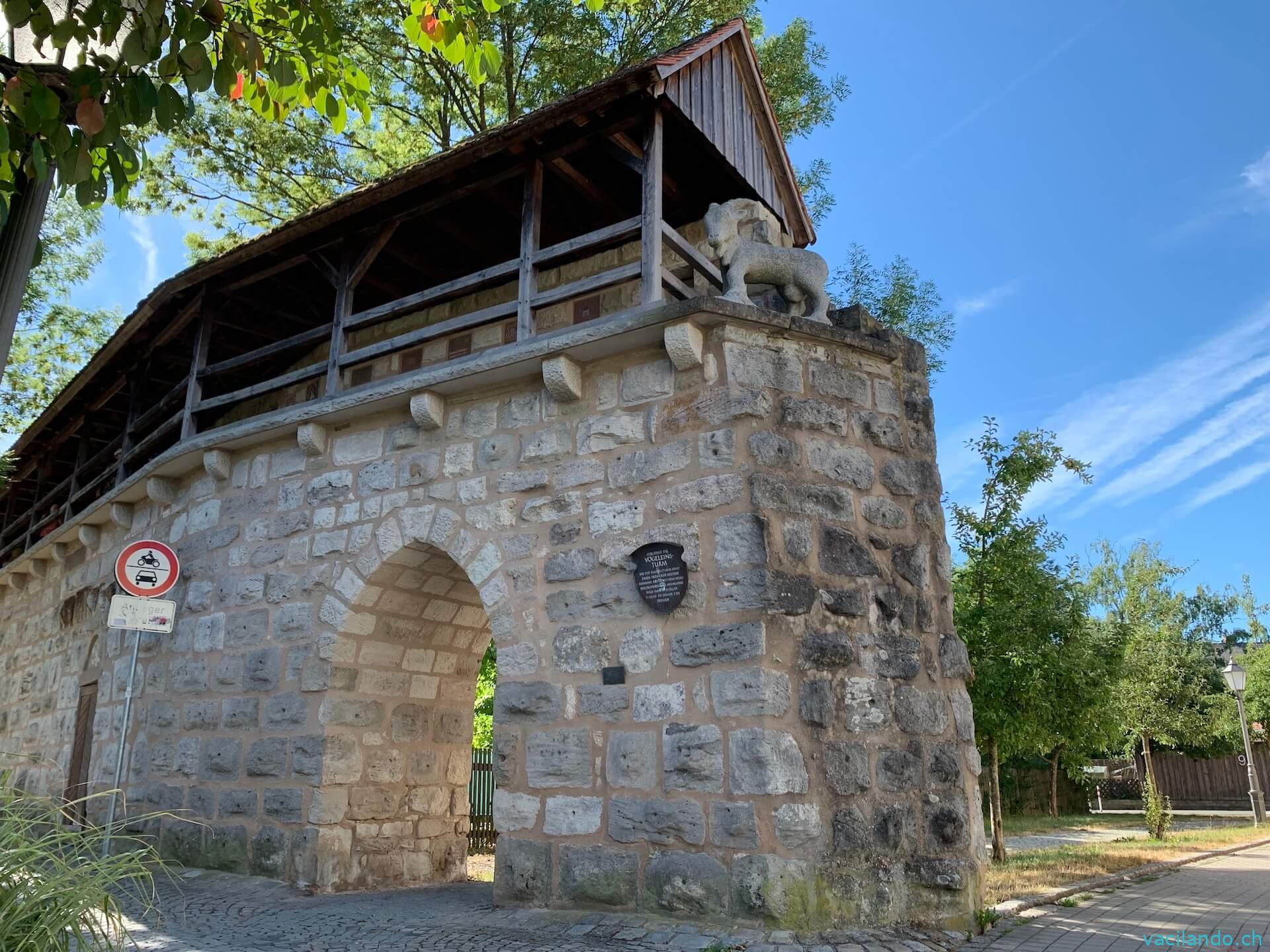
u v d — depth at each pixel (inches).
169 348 421.7
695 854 215.3
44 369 738.8
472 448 283.0
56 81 153.3
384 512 295.3
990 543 398.6
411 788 311.4
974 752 254.4
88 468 490.6
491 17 496.4
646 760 227.9
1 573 561.3
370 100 536.4
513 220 339.9
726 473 236.8
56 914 111.1
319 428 314.7
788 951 191.6
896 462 265.7
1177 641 780.6
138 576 274.1
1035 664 377.7
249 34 165.9
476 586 268.7
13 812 119.6
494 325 337.4
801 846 209.6
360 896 271.9
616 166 312.0
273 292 382.3
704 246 320.5
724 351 245.8
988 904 243.9
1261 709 1001.5
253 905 253.4
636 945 200.1
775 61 535.5
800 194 352.5
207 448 341.4
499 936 209.3
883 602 246.2
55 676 464.8
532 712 248.1
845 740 225.1
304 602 305.6
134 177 172.1
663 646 233.5
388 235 317.1
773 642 221.9
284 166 565.3
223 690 318.3
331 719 289.6
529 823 240.8
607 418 259.6
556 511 261.3
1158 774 1042.7
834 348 263.6
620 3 496.7
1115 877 333.4
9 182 140.3
